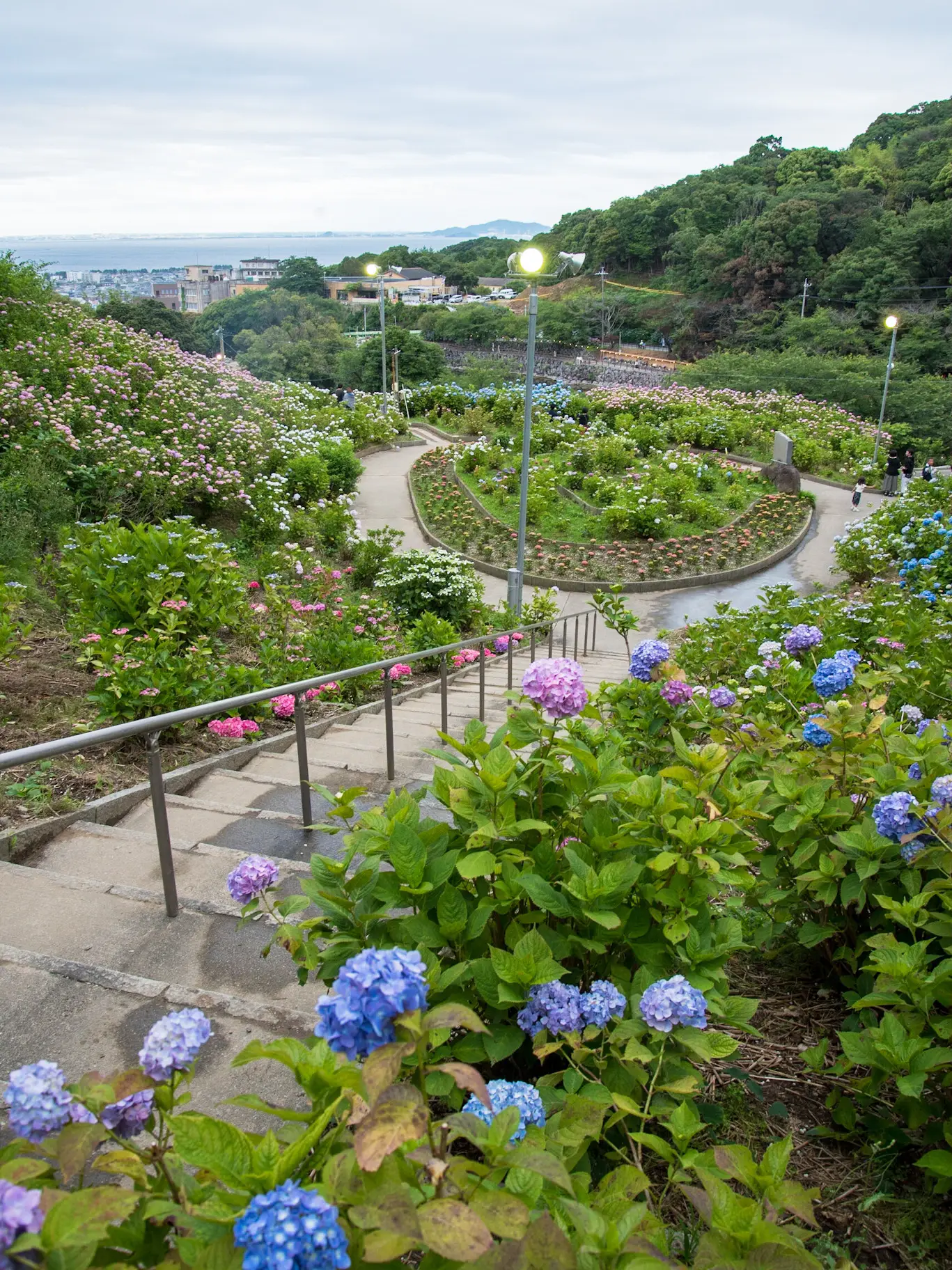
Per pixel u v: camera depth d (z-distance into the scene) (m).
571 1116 1.60
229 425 17.69
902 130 92.94
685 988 1.81
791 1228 1.52
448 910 2.06
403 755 5.83
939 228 61.91
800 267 67.50
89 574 7.26
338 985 1.23
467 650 9.88
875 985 2.22
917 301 61.19
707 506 20.72
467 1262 1.09
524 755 2.80
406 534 19.42
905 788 2.61
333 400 31.69
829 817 2.73
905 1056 1.98
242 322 97.12
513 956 1.89
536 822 2.21
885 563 15.27
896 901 2.53
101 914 3.23
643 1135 1.69
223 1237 1.14
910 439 36.69
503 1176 1.43
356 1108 1.33
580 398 35.25
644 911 2.25
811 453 29.06
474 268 138.25
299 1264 0.97
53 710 5.37
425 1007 1.31
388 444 29.38
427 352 55.56
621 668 11.19
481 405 33.81
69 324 19.47
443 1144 1.28
